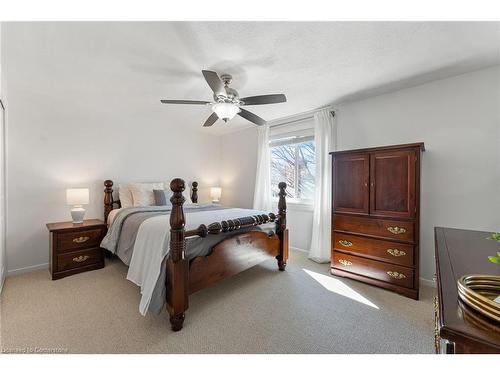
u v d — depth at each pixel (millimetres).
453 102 2377
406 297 2211
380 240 2385
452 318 616
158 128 4074
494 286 778
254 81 2479
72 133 3143
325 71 2271
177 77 2381
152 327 1732
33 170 2846
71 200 2836
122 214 2787
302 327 1744
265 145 4086
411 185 2201
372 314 1923
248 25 1601
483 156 2230
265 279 2635
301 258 3404
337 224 2709
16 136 2721
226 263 2170
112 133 3521
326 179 3266
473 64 2141
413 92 2621
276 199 4172
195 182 4473
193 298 2189
